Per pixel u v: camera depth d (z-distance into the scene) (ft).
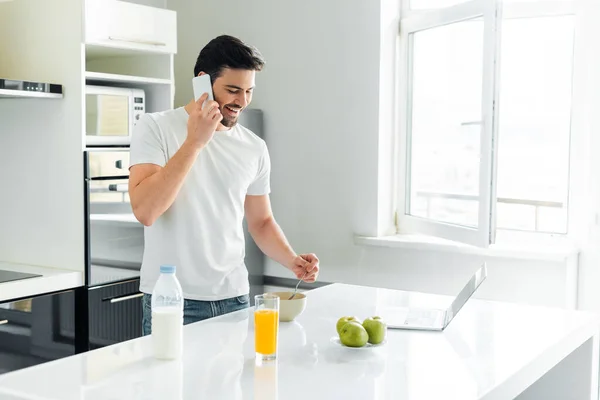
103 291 10.84
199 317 7.39
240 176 7.54
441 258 12.00
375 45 12.34
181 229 7.27
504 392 5.22
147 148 7.14
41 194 10.93
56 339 10.27
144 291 7.39
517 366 5.54
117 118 11.12
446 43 11.70
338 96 12.77
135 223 11.26
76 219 10.57
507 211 12.13
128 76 11.14
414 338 6.31
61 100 10.55
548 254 10.91
